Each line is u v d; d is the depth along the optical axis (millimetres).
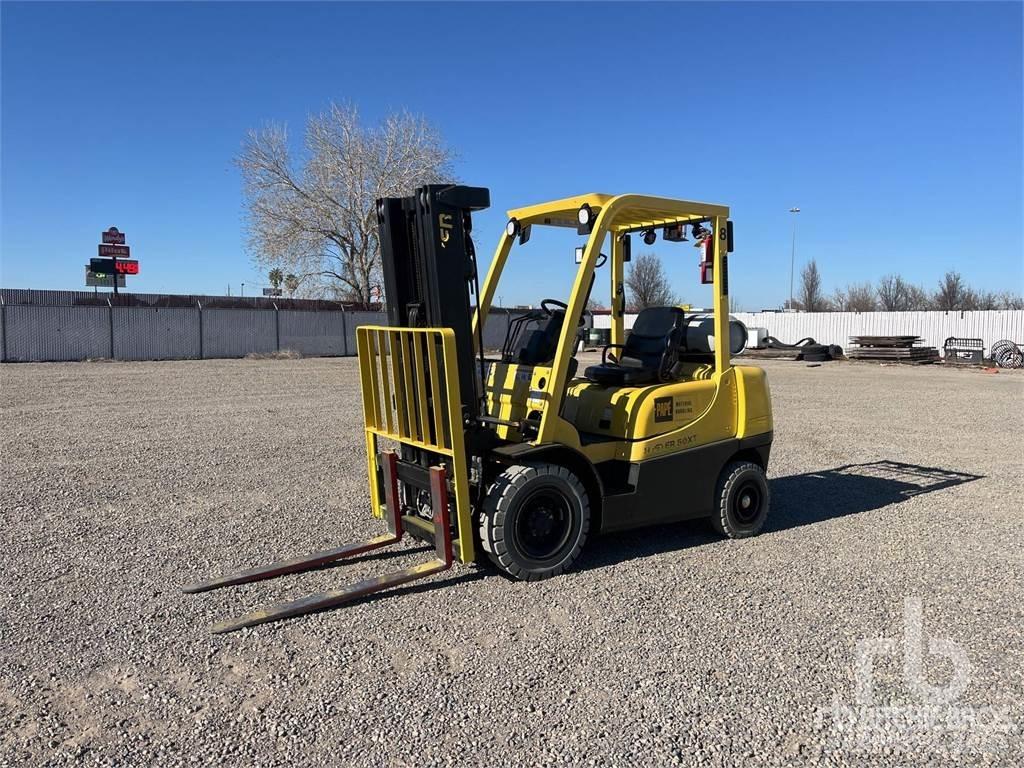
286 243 36906
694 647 3965
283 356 30438
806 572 5145
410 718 3262
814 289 52500
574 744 3076
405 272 5125
